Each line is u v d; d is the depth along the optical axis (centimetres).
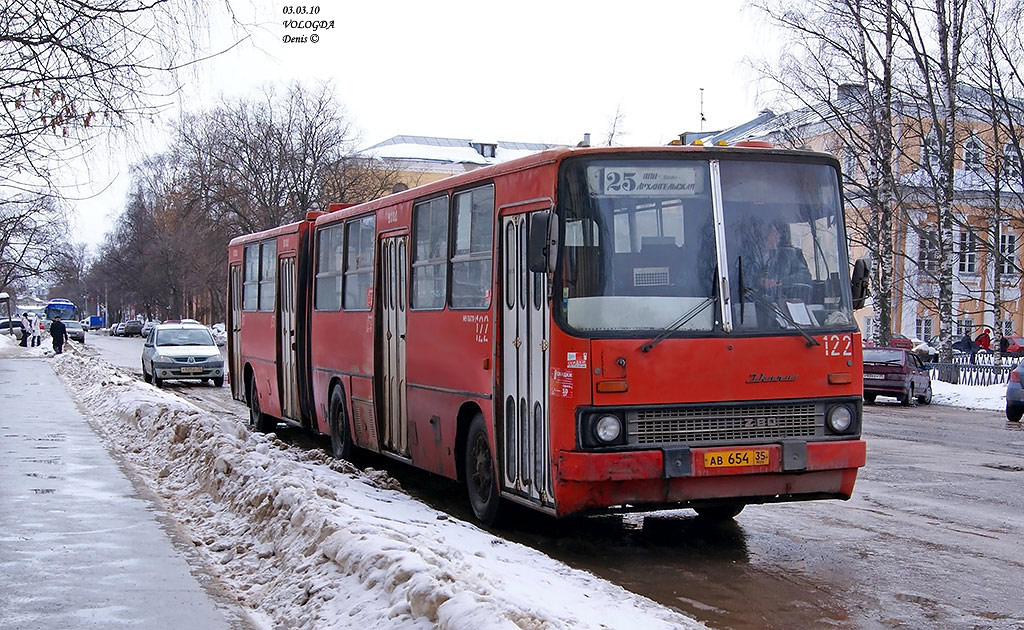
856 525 988
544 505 837
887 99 3222
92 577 719
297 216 5581
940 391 3041
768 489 833
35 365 4247
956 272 5178
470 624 490
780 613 683
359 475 1183
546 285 827
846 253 883
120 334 10756
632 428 802
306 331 1565
